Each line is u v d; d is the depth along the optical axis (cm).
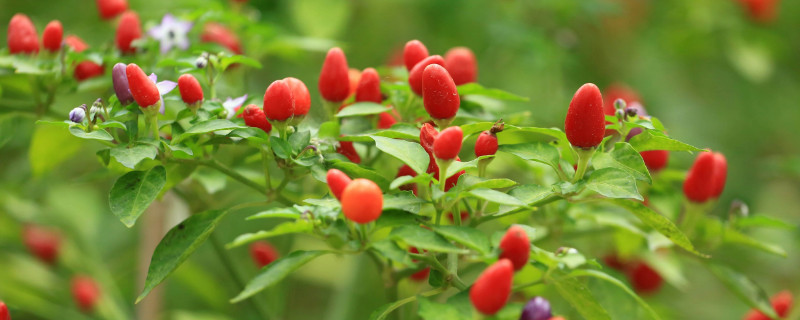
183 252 63
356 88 70
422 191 69
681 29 109
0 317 63
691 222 72
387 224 61
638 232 71
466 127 65
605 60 113
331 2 92
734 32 106
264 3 96
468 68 71
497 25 94
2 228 89
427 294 63
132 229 108
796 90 123
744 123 124
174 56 73
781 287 110
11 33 71
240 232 100
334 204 61
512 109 91
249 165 79
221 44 77
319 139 65
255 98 69
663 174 74
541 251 62
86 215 97
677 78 122
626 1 110
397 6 105
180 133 64
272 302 81
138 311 85
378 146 62
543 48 94
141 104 63
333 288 116
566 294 64
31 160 76
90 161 101
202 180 72
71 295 88
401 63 90
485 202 65
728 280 73
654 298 85
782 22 117
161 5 87
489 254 60
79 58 71
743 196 121
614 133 68
